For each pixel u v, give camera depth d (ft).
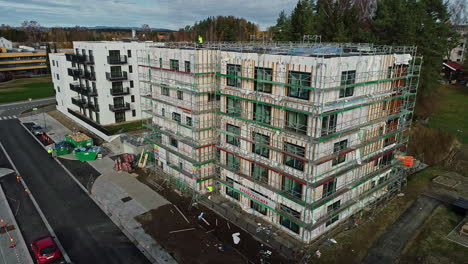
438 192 132.16
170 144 141.18
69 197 129.49
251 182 112.27
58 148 171.01
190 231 106.63
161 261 92.79
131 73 214.90
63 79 240.32
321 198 98.43
